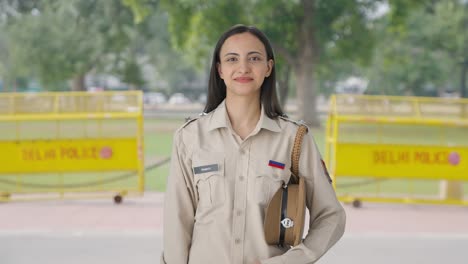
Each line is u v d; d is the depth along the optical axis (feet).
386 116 30.07
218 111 7.89
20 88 181.57
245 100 7.88
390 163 28.91
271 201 7.49
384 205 29.91
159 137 69.56
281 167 7.69
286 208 7.49
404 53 121.90
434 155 28.91
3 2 114.73
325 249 7.74
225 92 8.29
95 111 30.27
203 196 7.68
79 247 21.35
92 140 29.32
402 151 28.89
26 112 30.30
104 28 109.09
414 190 37.17
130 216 26.45
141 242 22.03
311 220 8.08
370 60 89.71
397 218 26.71
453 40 116.57
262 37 7.86
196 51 89.76
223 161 7.68
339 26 87.86
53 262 19.63
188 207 7.90
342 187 33.71
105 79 224.12
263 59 7.78
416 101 29.91
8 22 115.24
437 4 115.14
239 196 7.61
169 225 7.85
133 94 30.12
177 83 225.97
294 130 7.84
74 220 25.62
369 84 158.71
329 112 30.27
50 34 108.68
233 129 7.89
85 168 29.37
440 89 191.93
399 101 30.12
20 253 20.58
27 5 115.96
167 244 7.86
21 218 26.00
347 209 28.63
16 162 29.01
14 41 111.24
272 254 7.55
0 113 30.25
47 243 21.80
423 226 25.17
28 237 22.61
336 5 84.89
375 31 92.79
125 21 110.11
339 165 28.91
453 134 82.12
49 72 109.81
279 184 7.65
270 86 7.97
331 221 7.89
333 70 130.00
